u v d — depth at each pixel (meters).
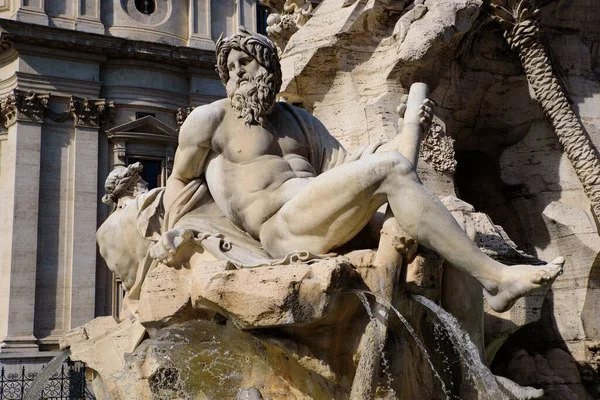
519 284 3.83
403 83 5.95
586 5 6.63
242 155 4.62
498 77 6.41
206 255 4.44
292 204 4.32
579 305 6.01
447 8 5.84
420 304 4.41
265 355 4.44
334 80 6.21
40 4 24.66
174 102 26.16
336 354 4.10
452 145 5.96
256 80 4.59
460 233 3.93
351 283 3.98
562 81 6.47
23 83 24.08
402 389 4.20
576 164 6.11
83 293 23.48
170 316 4.47
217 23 27.19
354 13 6.08
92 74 25.05
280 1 7.88
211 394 4.78
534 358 5.80
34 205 23.50
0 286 23.20
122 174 7.21
